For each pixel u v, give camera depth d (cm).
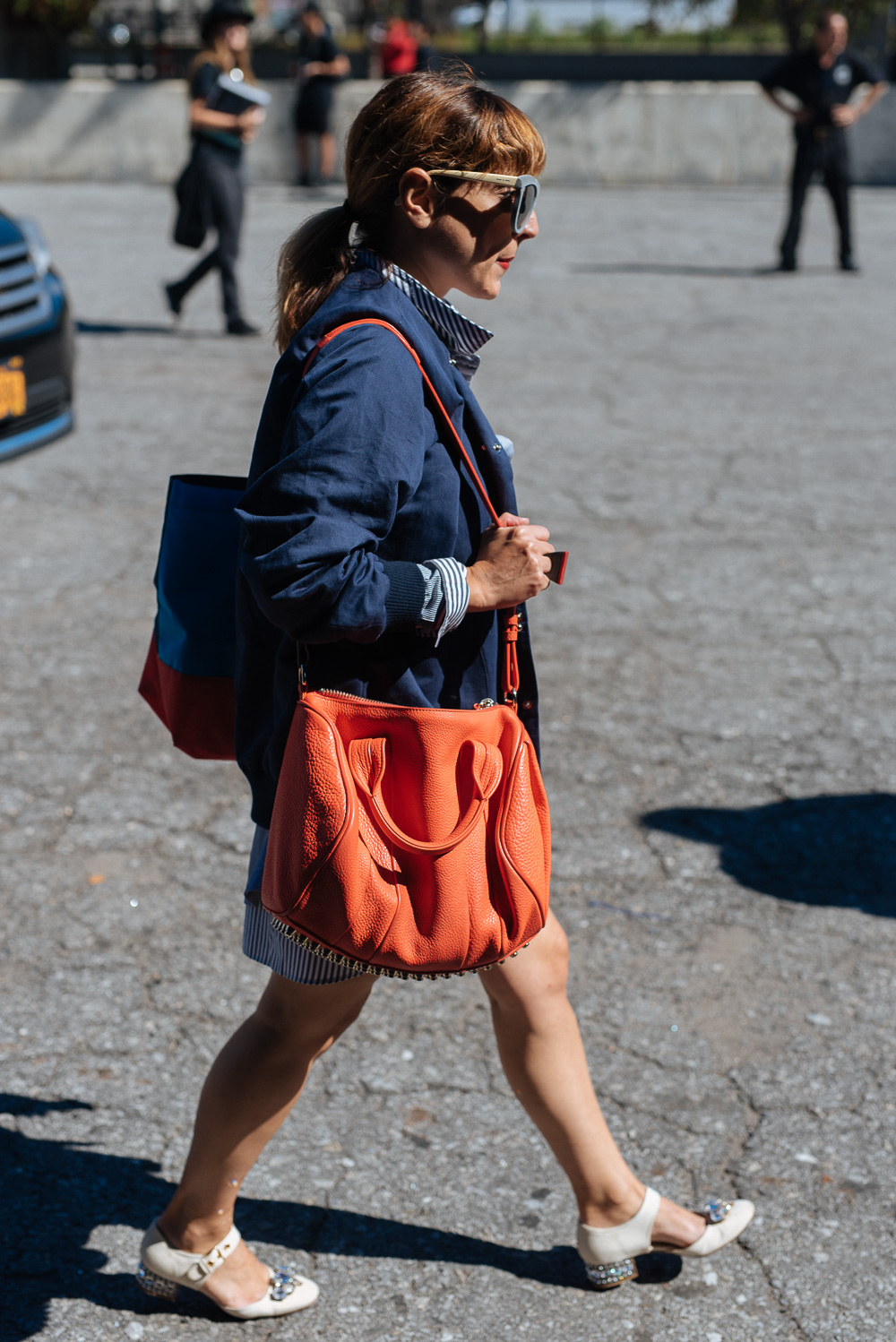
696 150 2373
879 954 406
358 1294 287
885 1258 298
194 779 502
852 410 1024
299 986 247
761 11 3058
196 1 3103
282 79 3166
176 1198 273
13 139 2355
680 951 406
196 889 433
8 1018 369
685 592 682
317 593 209
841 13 2791
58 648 604
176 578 260
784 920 423
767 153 2373
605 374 1116
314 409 214
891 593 686
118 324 1276
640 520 784
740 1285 291
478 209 229
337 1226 305
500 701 253
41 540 731
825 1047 366
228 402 1016
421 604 220
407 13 2766
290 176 2355
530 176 229
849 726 550
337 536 208
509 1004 265
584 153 2375
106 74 3134
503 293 1432
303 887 221
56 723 539
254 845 255
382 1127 335
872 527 780
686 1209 307
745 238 1830
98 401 1011
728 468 884
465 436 235
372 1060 359
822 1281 292
